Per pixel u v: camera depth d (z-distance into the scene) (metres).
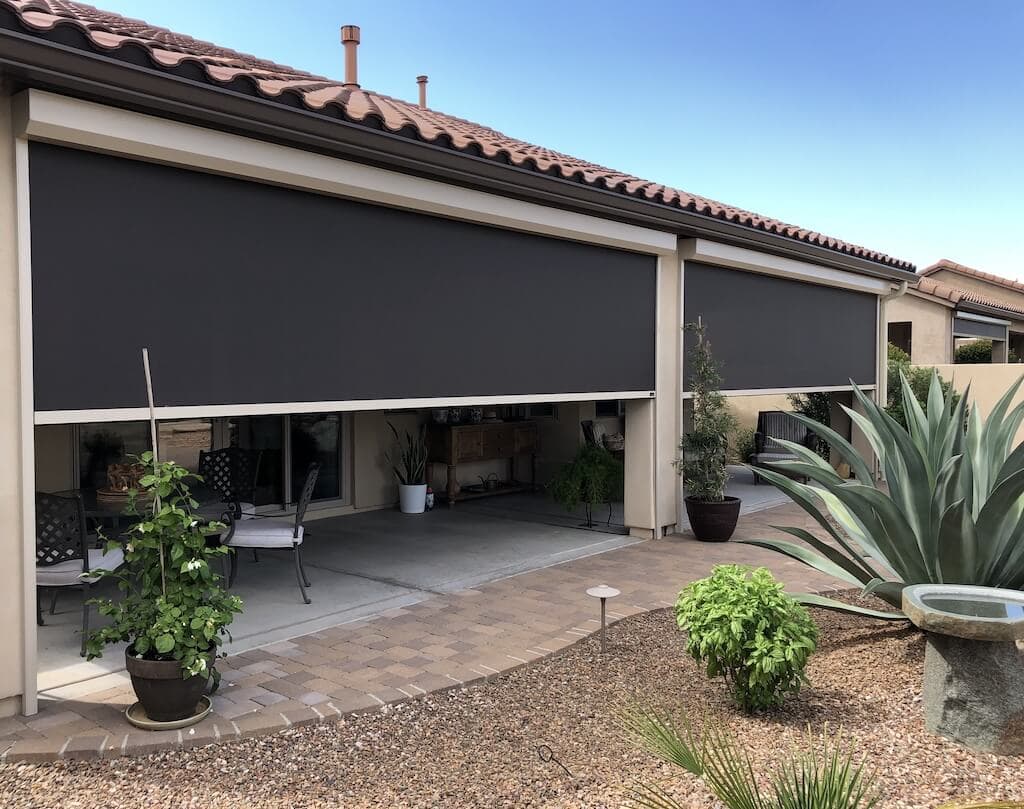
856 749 3.55
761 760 3.41
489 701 4.30
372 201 5.61
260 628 5.54
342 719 4.07
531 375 7.02
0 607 3.94
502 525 9.37
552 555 7.84
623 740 3.78
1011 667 3.58
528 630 5.48
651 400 8.53
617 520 9.70
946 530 4.37
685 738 3.69
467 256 6.41
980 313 19.70
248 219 4.96
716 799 3.13
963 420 4.99
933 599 3.97
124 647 5.15
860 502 4.75
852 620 5.63
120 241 4.37
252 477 7.68
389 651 5.05
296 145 4.92
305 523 9.41
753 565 7.42
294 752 3.71
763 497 11.73
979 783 3.23
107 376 4.31
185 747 3.74
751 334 9.91
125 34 5.14
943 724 3.66
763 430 13.70
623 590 6.53
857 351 12.34
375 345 5.71
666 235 8.15
